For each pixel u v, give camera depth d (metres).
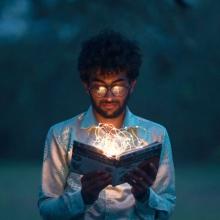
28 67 46.91
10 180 32.56
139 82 40.97
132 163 5.51
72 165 5.58
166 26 21.78
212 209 21.31
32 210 20.78
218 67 26.16
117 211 5.80
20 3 40.62
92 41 5.85
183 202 23.38
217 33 25.98
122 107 5.79
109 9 21.44
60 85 45.38
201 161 44.47
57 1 24.11
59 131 5.98
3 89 48.22
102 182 5.52
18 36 46.59
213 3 27.09
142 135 5.95
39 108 47.69
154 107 42.78
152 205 5.74
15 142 49.22
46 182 5.96
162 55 22.97
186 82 35.56
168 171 6.02
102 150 5.57
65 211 5.70
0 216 19.33
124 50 5.78
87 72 5.74
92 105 5.89
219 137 44.06
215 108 41.81
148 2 21.38
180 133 44.19
